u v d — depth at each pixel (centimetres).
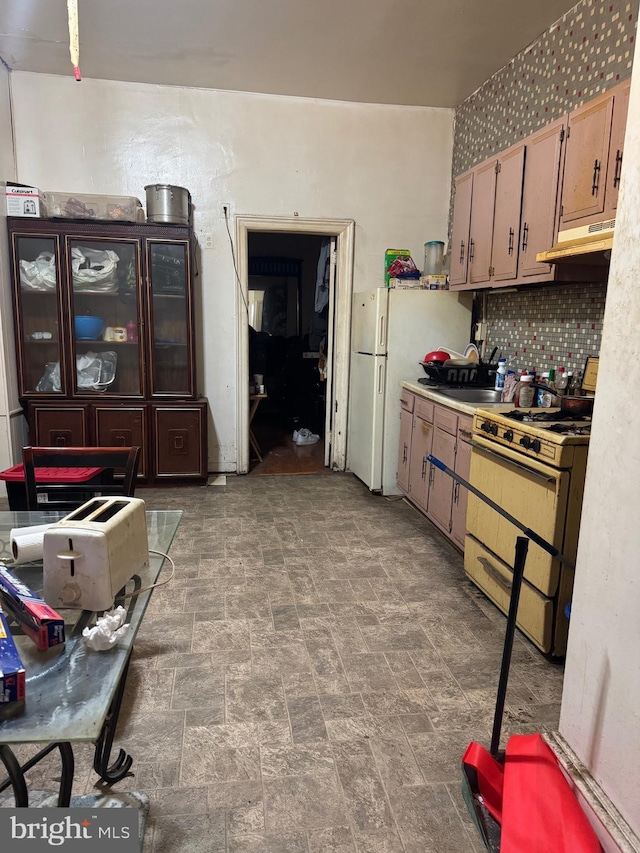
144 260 380
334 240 439
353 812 139
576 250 208
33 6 290
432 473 325
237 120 404
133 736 162
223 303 426
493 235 316
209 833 132
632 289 121
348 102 415
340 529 333
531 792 134
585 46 279
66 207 368
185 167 404
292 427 637
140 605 119
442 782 149
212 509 364
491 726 170
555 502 192
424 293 383
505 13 293
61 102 383
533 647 213
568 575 197
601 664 130
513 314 350
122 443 397
